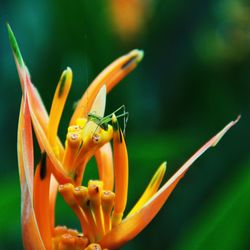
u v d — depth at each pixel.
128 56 0.51
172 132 0.73
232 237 0.57
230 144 0.76
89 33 0.71
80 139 0.48
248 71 0.82
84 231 0.48
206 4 0.86
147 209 0.48
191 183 0.74
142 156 0.66
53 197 0.49
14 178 0.67
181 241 0.69
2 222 0.64
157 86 0.81
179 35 0.84
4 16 0.76
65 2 0.71
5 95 0.76
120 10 0.80
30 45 0.73
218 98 0.80
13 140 0.75
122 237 0.48
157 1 0.84
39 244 0.47
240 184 0.57
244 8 0.85
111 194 0.48
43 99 0.72
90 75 0.71
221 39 0.84
